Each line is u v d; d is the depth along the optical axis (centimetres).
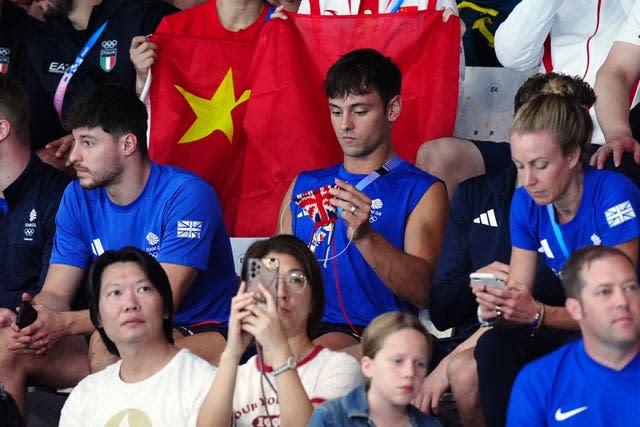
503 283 1530
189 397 1568
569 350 1379
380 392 1345
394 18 2230
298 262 1512
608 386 1343
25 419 1912
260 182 2272
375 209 1981
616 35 2202
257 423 1490
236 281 2064
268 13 2453
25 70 2603
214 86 2319
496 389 1566
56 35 2606
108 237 1995
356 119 1978
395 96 2000
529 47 2225
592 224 1580
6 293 2144
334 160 2259
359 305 1956
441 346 1867
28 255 2139
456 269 1847
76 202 2020
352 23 2252
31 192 2139
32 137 2559
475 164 2173
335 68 1984
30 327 1842
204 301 2002
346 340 1853
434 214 1977
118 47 2528
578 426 1352
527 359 1595
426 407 1714
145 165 1983
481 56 2589
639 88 2127
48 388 2131
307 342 1517
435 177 2019
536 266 1655
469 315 1841
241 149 2323
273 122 2267
